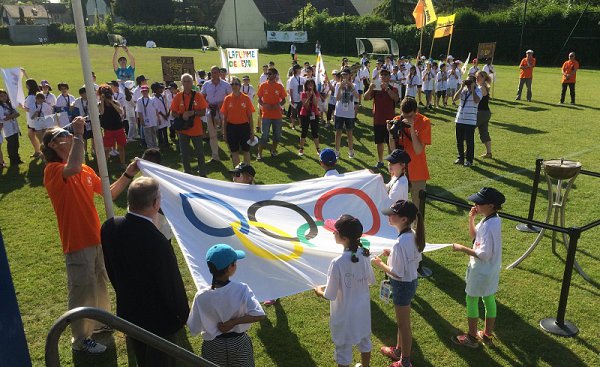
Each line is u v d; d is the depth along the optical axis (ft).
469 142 36.14
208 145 43.29
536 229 24.95
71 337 16.40
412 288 14.16
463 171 35.14
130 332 7.52
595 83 85.25
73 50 179.52
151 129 39.40
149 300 11.10
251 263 14.66
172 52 173.88
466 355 15.46
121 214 27.27
